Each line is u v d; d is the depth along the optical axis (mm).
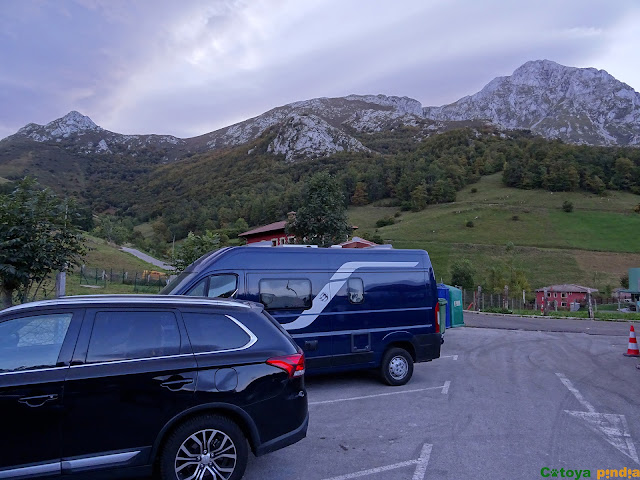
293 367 4781
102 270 37094
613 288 61625
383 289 9328
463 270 55219
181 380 4285
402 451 5719
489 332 19391
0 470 3812
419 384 9438
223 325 4672
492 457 5543
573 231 85125
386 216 101188
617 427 6715
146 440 4156
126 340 4332
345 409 7590
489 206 99688
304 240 20234
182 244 19422
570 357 12984
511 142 154375
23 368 4023
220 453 4375
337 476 4996
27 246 8984
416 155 149375
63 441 3965
